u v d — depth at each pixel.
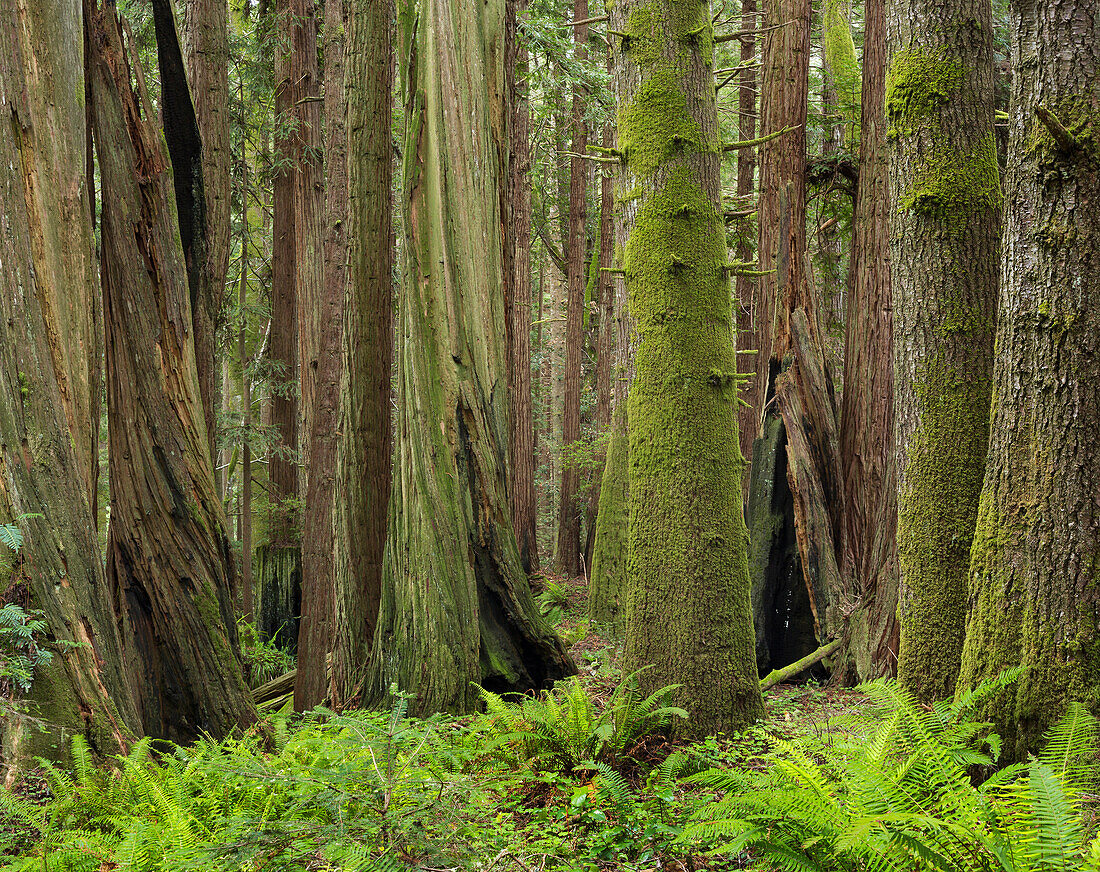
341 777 3.18
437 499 6.79
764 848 2.91
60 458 4.63
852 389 8.75
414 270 7.05
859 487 8.52
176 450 5.83
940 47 4.85
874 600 6.95
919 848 2.55
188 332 6.05
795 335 8.90
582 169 18.83
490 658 6.70
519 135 15.45
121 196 5.75
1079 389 3.35
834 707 6.03
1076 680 3.27
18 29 4.85
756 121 15.38
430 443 6.88
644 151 5.12
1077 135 3.38
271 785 3.83
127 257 5.74
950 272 4.78
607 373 18.14
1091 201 3.36
